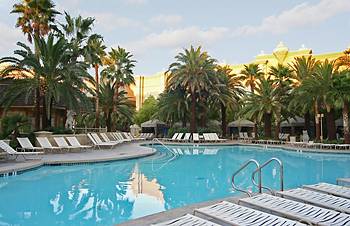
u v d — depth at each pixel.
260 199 6.04
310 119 36.22
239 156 21.11
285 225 4.58
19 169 12.30
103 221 6.86
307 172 14.05
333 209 5.68
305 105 28.00
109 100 37.28
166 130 46.41
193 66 33.78
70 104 21.84
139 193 9.62
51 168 13.97
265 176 12.87
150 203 8.41
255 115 36.19
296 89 28.86
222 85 34.94
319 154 22.00
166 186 10.78
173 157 20.27
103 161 15.67
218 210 5.32
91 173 13.21
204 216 5.30
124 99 38.97
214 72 34.50
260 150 25.95
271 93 33.22
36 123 22.19
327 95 25.48
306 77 28.81
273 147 27.52
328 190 7.13
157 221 5.43
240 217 4.93
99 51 33.22
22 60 20.72
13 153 14.37
